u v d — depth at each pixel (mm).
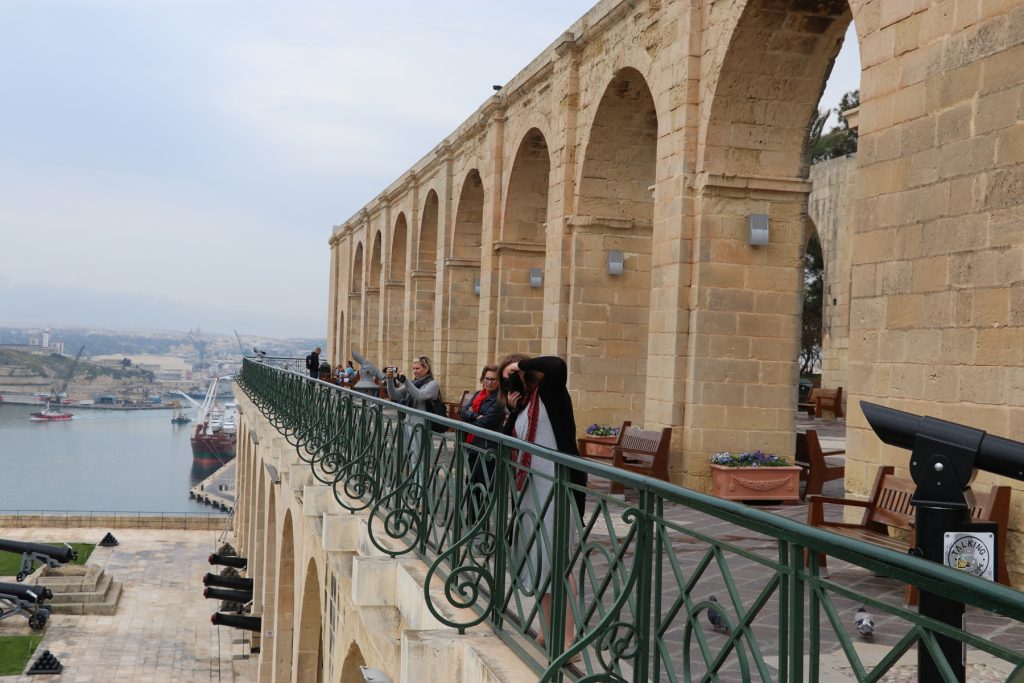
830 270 28500
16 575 37969
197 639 31297
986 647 2176
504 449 5758
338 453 11711
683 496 3529
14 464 125875
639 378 18531
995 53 7734
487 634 5801
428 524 7531
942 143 8312
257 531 29344
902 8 8805
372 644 8930
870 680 2510
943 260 8289
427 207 32281
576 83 18281
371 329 43656
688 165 13695
